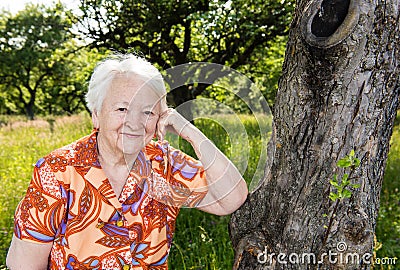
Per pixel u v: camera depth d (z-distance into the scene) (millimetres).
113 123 1779
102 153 1883
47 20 13484
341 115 1813
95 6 7602
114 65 1808
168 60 7715
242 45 8086
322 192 1888
